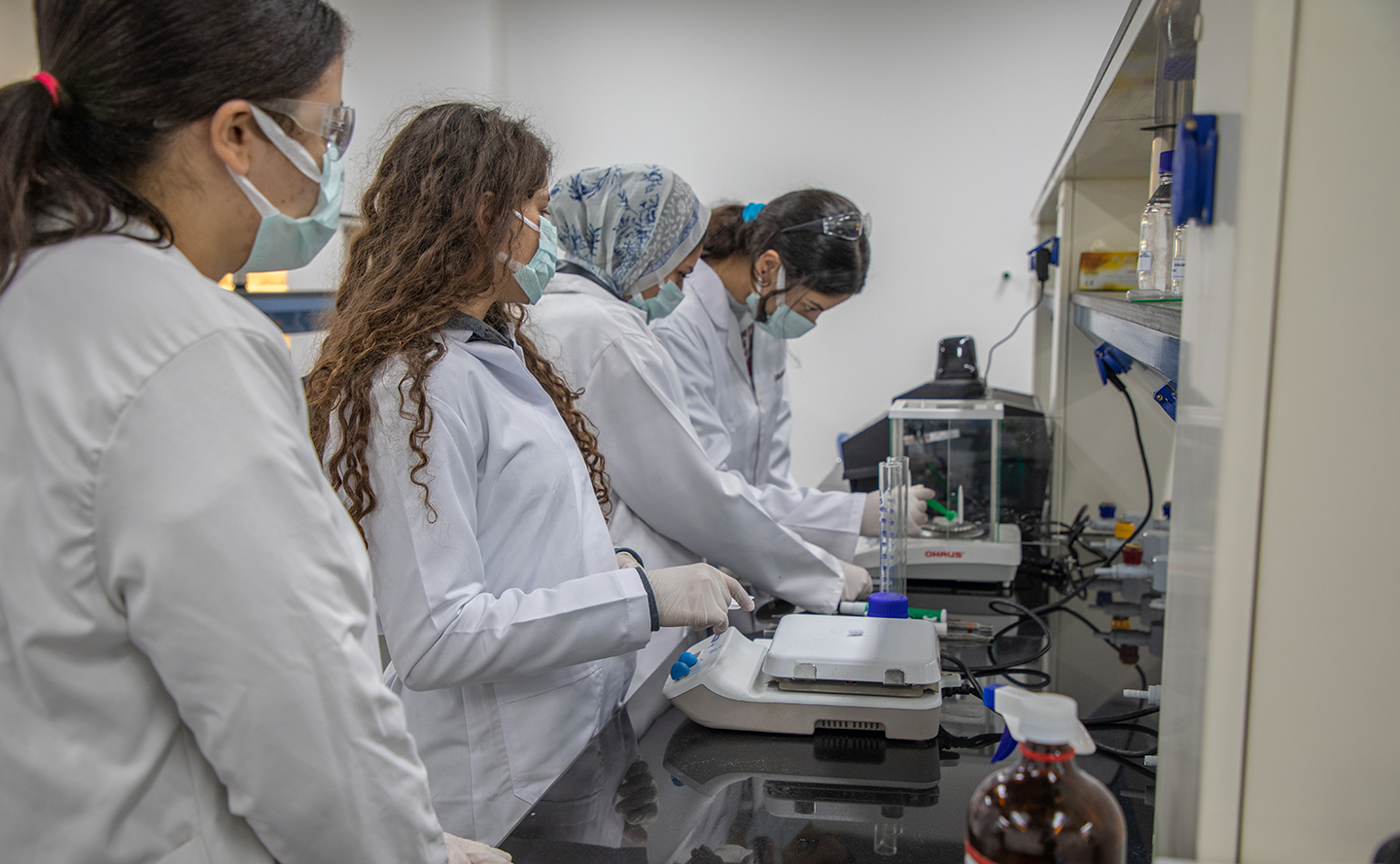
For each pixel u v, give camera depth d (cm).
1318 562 62
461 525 110
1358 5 57
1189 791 69
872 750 116
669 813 100
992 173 340
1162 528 202
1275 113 59
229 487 66
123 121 69
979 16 334
